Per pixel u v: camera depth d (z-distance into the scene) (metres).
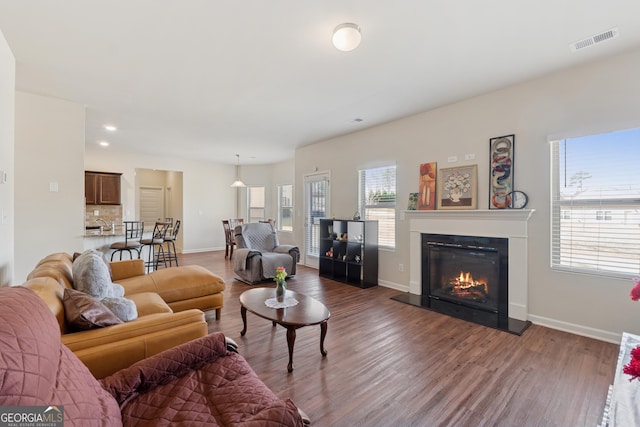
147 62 2.74
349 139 5.28
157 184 9.55
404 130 4.37
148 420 1.12
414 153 4.24
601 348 2.56
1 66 2.26
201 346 1.47
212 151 6.94
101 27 2.21
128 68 2.86
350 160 5.27
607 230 2.72
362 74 2.99
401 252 4.45
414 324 3.11
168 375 1.34
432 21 2.15
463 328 3.00
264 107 3.92
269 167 8.94
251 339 2.74
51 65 2.79
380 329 2.99
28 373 0.71
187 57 2.66
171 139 5.73
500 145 3.34
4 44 2.33
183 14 2.07
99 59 2.69
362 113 4.16
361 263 4.62
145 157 7.42
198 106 3.90
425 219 4.04
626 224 2.63
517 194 3.21
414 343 2.67
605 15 2.08
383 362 2.34
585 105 2.78
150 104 3.82
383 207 4.73
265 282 4.91
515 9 2.02
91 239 4.09
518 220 3.18
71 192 3.70
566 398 1.90
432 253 4.00
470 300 3.61
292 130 5.07
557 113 2.95
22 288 1.01
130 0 1.92
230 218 9.03
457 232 3.68
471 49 2.53
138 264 3.29
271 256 4.98
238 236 5.25
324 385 2.03
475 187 3.55
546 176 3.03
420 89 3.35
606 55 2.63
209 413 1.15
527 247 3.14
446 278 3.87
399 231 4.46
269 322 3.16
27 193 3.43
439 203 3.91
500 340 2.72
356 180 5.15
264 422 0.94
